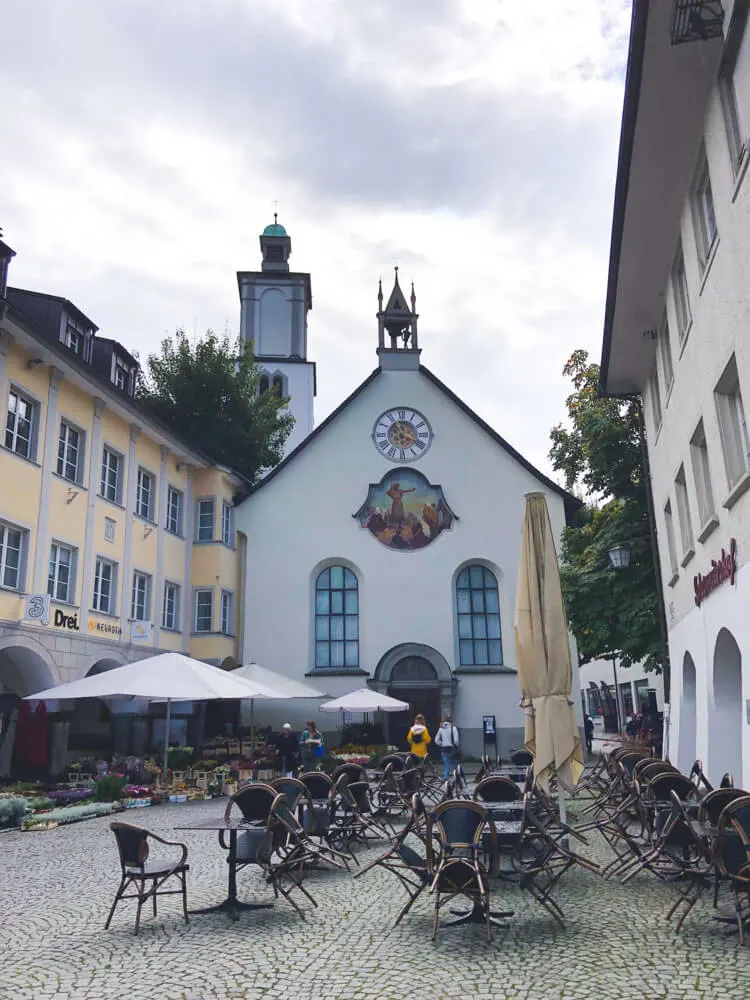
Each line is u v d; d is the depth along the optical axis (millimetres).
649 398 19062
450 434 28516
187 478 25922
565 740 9852
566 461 24188
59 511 18438
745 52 9156
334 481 27953
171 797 17266
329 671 26172
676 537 16578
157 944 6633
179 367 31594
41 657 17281
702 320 12164
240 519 27641
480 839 7062
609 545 21500
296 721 25766
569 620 21625
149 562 22953
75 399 19500
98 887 8875
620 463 22344
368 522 27562
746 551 10586
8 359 16922
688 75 10750
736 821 6293
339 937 6785
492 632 27078
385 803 12828
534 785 10172
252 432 32156
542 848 8812
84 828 13461
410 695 26109
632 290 15898
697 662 14688
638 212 13578
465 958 6145
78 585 19047
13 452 16875
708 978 5547
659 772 10742
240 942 6668
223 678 17516
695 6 9438
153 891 7152
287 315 51375
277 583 27031
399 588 26984
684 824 7656
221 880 9156
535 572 10562
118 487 21672
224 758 21094
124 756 19969
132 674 16359
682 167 12492
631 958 6031
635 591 21047
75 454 19703
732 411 11469
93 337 22875
